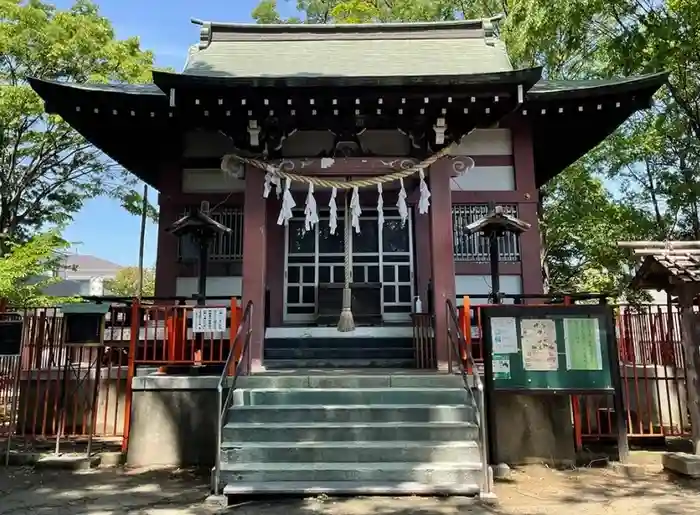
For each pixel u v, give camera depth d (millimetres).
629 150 17281
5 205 17875
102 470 6758
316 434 6117
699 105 12820
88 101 8438
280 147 8461
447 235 8242
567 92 8680
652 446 7805
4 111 15648
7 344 7113
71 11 17828
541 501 5395
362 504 5160
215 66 10273
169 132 9836
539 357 6824
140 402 7195
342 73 9805
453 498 5371
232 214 9945
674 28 8875
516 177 9867
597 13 11664
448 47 11344
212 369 8672
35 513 5043
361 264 10422
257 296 8078
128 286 33969
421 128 8383
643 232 16531
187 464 7035
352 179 8531
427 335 8945
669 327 7961
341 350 9438
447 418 6375
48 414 8297
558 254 20250
